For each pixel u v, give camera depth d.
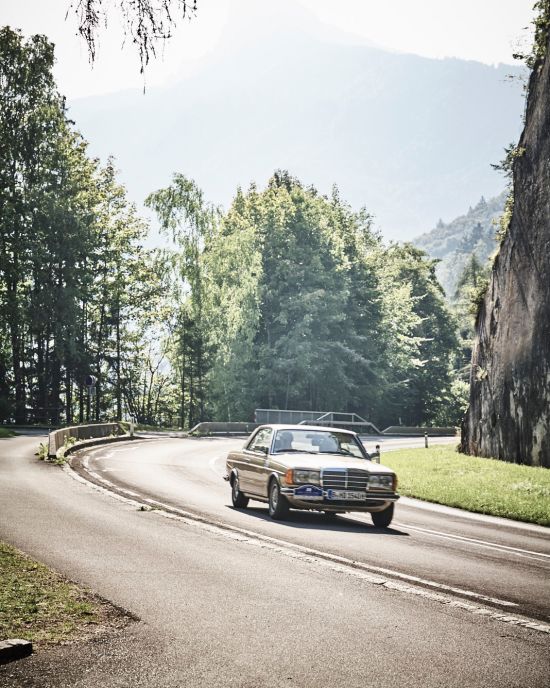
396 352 86.00
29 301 64.81
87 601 8.05
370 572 10.48
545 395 32.34
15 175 66.25
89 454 31.33
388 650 6.86
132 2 7.86
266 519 15.74
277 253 77.38
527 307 34.88
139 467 26.47
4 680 5.77
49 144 66.31
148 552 11.10
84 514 14.70
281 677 6.03
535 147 35.47
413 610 8.38
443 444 52.09
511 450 34.91
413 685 5.97
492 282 40.06
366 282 84.56
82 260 69.69
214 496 19.36
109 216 74.06
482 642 7.23
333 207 88.75
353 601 8.68
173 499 18.05
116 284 72.50
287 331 75.94
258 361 73.19
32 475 21.94
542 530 17.12
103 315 75.19
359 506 15.59
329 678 6.05
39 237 65.25
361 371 80.62
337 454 16.83
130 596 8.45
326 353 75.69
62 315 64.69
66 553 10.76
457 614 8.28
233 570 10.11
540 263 33.91
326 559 11.26
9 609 7.52
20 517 13.94
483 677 6.21
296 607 8.30
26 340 70.62
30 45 65.88
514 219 37.12
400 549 12.62
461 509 20.95
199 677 5.95
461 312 122.00
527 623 7.99
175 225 68.69
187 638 6.97
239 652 6.62
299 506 15.54
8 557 9.93
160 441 44.34
